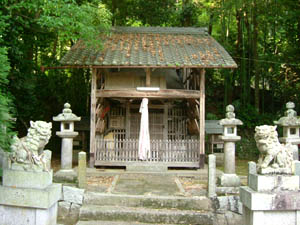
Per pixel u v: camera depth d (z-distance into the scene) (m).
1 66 4.73
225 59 9.03
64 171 7.37
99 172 8.66
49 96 13.30
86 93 13.81
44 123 4.50
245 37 15.62
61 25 6.49
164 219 5.58
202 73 9.20
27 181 4.27
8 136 4.44
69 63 8.60
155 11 13.77
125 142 9.35
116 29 11.55
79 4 8.83
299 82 14.54
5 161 4.49
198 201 5.95
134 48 9.92
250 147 12.86
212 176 6.09
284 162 4.31
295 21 12.57
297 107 14.08
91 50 9.52
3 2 6.67
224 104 14.73
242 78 15.03
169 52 9.60
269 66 14.54
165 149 9.32
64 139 7.48
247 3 13.40
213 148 11.30
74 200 6.05
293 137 7.27
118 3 14.08
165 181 7.81
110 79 9.88
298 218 4.18
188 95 9.20
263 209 4.09
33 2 6.39
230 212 5.86
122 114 10.82
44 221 4.14
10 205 4.23
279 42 14.67
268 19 13.72
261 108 15.55
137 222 5.56
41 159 4.42
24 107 10.21
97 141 9.30
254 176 4.34
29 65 9.54
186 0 14.73
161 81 9.81
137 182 7.65
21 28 7.61
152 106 10.78
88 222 5.50
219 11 13.89
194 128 10.09
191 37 11.27
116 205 6.00
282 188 4.22
